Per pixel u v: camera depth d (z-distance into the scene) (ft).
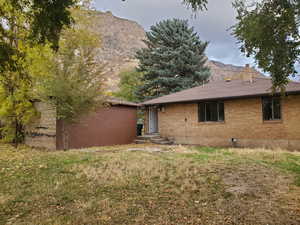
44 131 41.81
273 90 19.80
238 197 14.84
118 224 11.52
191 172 20.71
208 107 46.62
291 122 37.86
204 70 84.84
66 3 12.84
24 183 18.60
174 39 85.05
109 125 49.24
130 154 30.76
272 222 11.34
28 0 13.69
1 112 38.78
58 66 32.27
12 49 15.44
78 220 11.99
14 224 11.71
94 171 21.50
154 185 17.57
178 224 11.41
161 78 80.59
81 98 32.89
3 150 37.50
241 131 42.52
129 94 95.96
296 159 26.86
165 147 40.11
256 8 15.35
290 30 14.42
